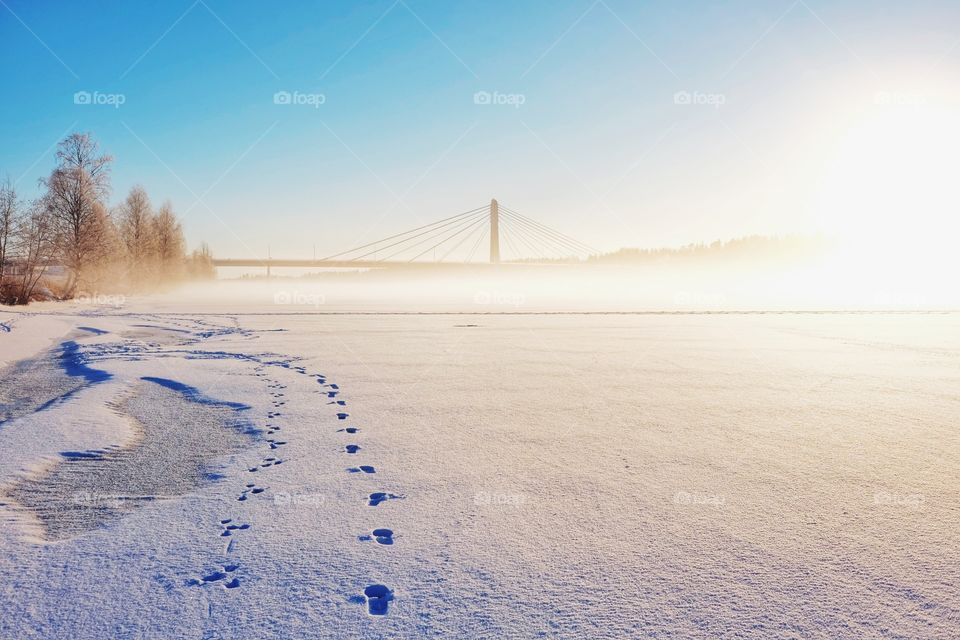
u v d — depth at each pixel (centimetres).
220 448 526
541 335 1595
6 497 404
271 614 263
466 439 551
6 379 905
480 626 255
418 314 2539
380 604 273
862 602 275
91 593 280
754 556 321
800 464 483
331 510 384
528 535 347
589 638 246
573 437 559
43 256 3020
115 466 475
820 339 1502
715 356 1155
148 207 4406
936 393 787
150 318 2205
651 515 377
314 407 685
